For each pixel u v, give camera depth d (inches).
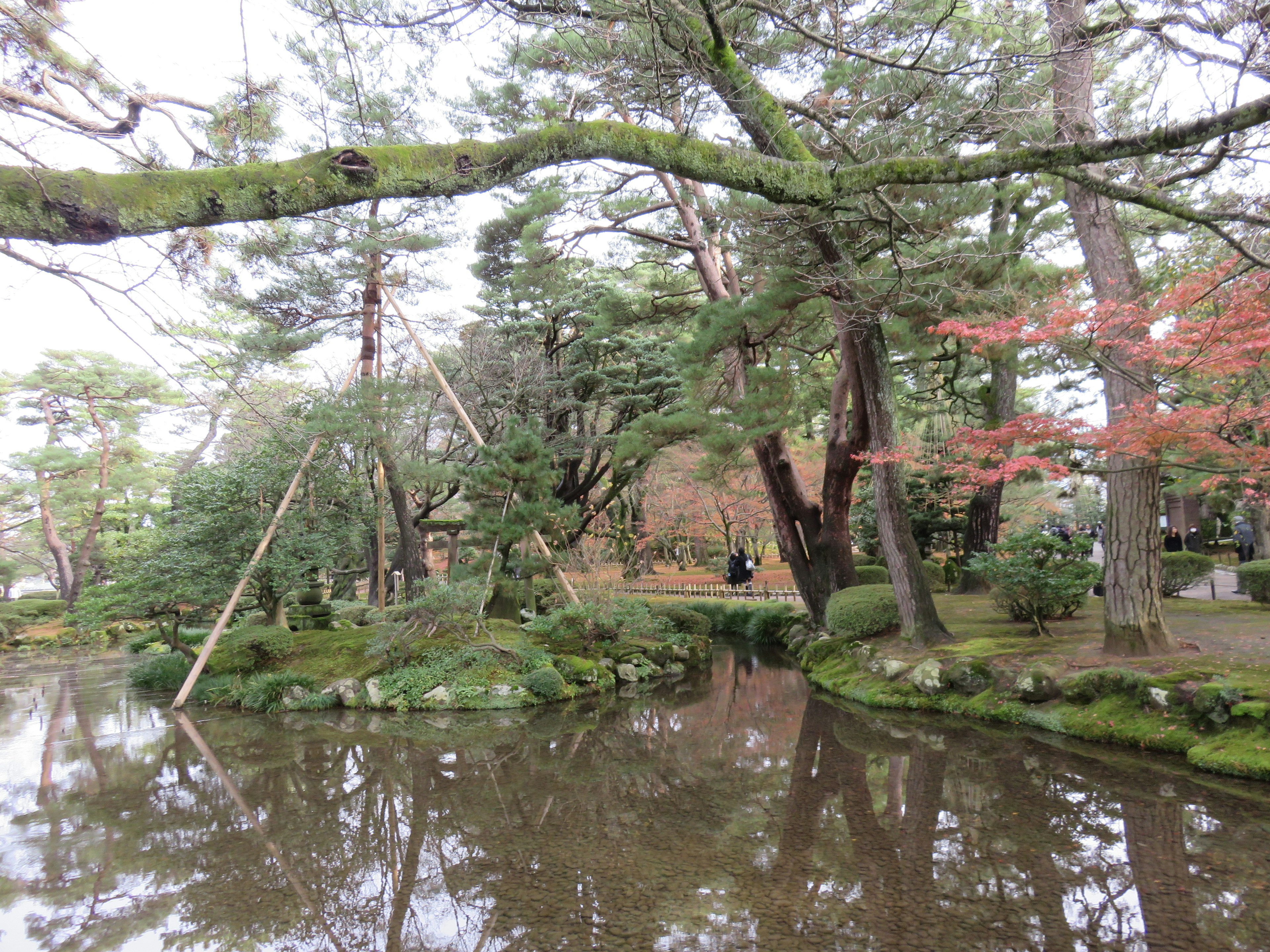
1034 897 158.4
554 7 163.9
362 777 282.5
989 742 283.6
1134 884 161.6
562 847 201.6
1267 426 203.6
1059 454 261.6
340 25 138.0
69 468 1022.4
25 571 1321.4
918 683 346.0
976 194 319.3
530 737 338.0
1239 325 190.1
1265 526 565.6
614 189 457.4
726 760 283.7
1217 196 252.2
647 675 483.8
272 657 478.6
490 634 450.6
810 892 166.2
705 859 187.8
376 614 564.1
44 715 433.7
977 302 325.7
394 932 157.9
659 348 763.4
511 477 470.3
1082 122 202.7
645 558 1144.8
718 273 491.2
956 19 235.8
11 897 182.2
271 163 86.1
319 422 480.7
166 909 173.5
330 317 597.0
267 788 273.1
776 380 395.5
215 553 482.9
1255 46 143.0
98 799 265.9
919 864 178.7
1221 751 232.2
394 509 642.2
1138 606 297.3
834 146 242.4
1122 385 290.5
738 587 816.3
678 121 268.4
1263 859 169.8
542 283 514.3
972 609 486.0
